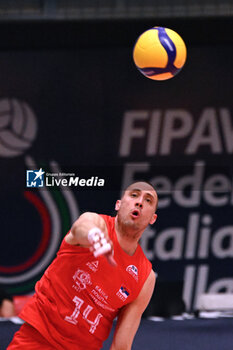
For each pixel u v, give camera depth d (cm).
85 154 3147
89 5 3250
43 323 977
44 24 3086
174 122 3166
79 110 3147
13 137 3119
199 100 3167
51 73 3136
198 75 3155
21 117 3125
